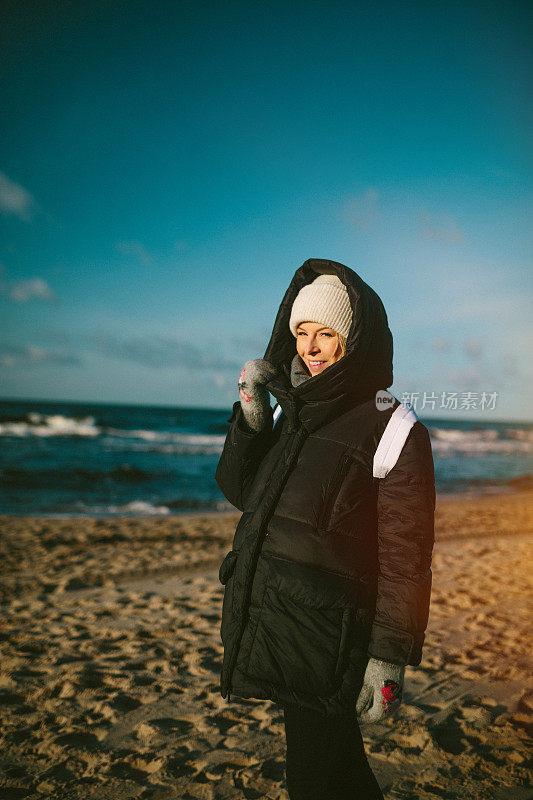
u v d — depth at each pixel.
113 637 4.31
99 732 2.81
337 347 1.56
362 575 1.35
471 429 75.50
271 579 1.36
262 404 1.60
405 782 2.35
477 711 3.04
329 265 1.54
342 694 1.31
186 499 15.31
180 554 7.91
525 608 5.21
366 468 1.39
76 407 92.12
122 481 18.20
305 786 1.39
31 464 20.48
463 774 2.42
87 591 5.86
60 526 10.12
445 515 12.67
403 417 1.40
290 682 1.33
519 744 2.68
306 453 1.46
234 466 1.67
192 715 3.01
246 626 1.40
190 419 66.69
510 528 11.07
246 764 2.52
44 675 3.52
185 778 2.39
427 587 1.33
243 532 1.48
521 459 38.31
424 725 2.88
